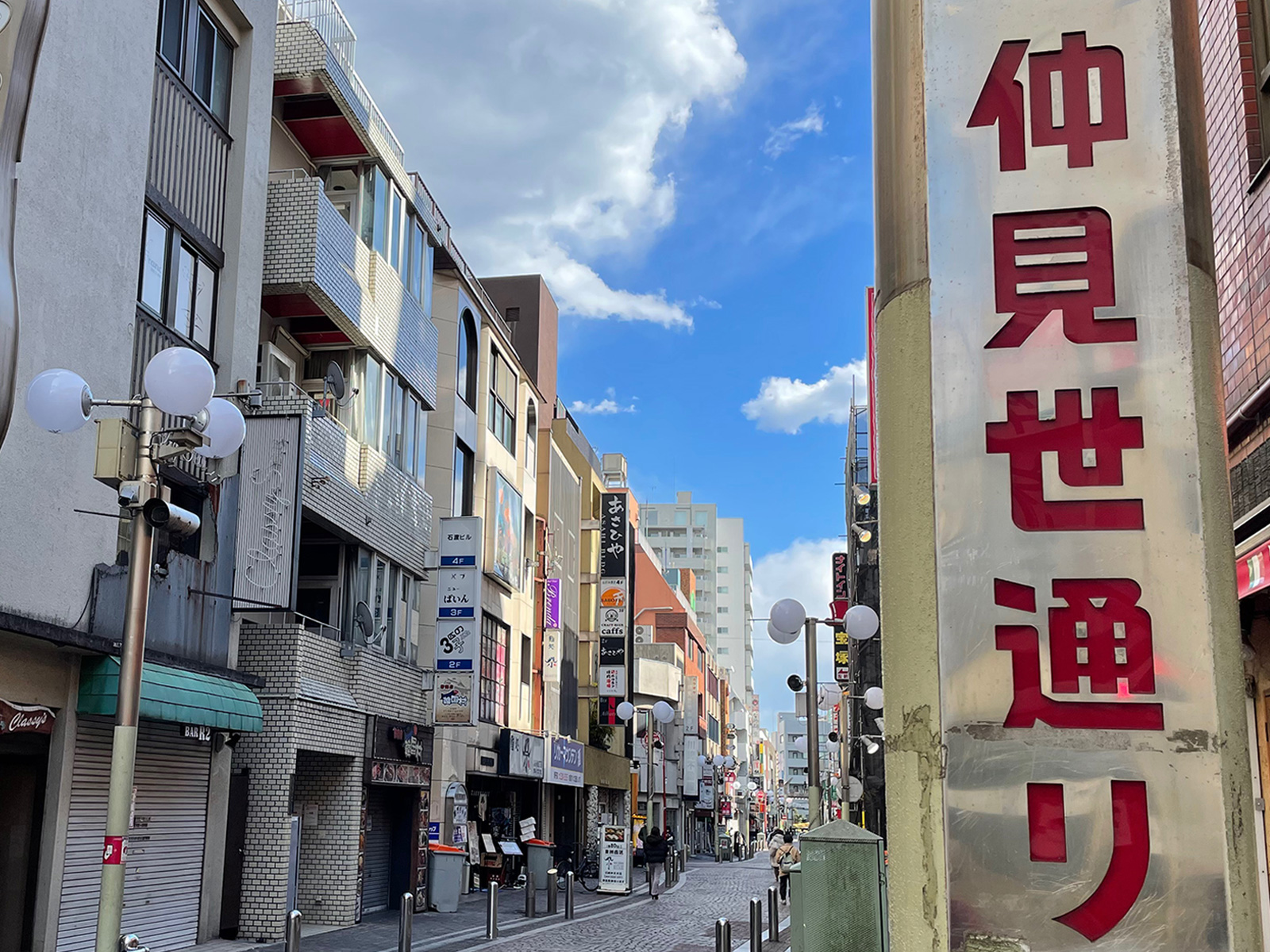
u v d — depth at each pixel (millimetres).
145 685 13023
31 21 9375
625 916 23125
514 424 33969
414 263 24609
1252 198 9141
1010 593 4094
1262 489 9219
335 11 21312
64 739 12531
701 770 77875
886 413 4523
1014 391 4227
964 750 4023
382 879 22750
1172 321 4180
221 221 16922
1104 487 4102
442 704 24109
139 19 14039
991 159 4387
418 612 26734
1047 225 4309
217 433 8516
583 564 48312
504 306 42250
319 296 19094
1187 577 4000
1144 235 4246
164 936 14672
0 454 11391
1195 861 3812
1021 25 4441
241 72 17484
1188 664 3943
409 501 23266
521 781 35125
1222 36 9852
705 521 136875
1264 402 9008
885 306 4590
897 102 4648
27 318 11852
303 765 19938
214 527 15898
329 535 20125
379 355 21953
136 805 14086
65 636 11781
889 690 4355
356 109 20609
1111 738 3936
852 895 9836
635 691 63125
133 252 13812
